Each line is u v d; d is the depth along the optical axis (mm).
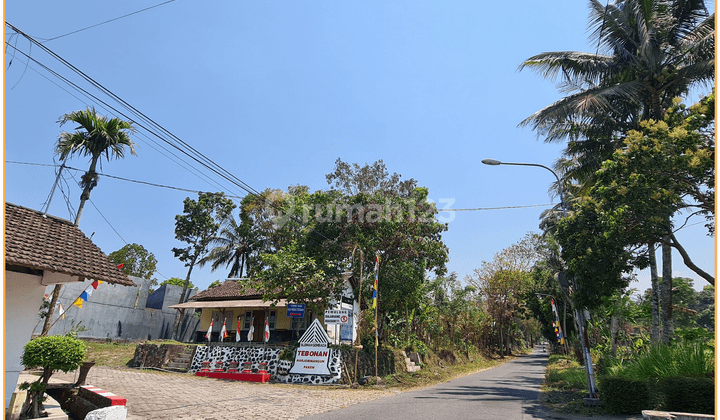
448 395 15906
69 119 18422
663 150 12203
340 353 19922
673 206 12305
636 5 17141
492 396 15453
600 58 19703
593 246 13805
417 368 26266
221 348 22234
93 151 18656
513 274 50156
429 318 34156
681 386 9469
